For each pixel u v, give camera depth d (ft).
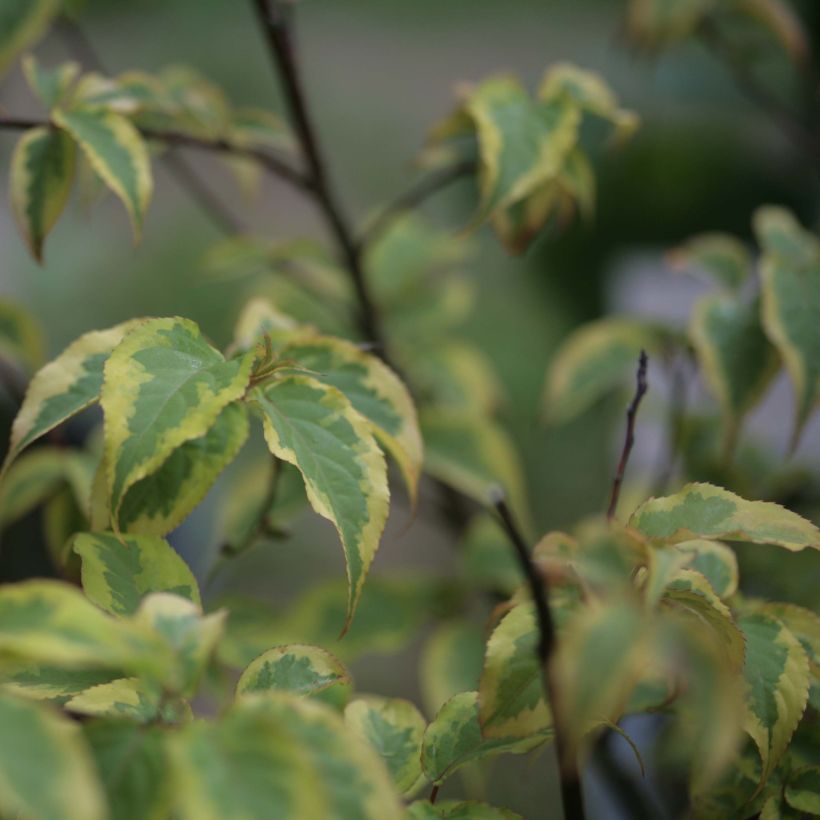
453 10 13.84
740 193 7.27
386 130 11.72
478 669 4.58
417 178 11.05
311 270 5.07
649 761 4.16
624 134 4.14
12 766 3.13
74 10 4.58
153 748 3.24
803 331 4.00
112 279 9.68
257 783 3.16
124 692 3.36
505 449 4.50
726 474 4.38
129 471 3.39
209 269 4.93
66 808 3.12
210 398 3.42
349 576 3.43
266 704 3.24
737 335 4.09
